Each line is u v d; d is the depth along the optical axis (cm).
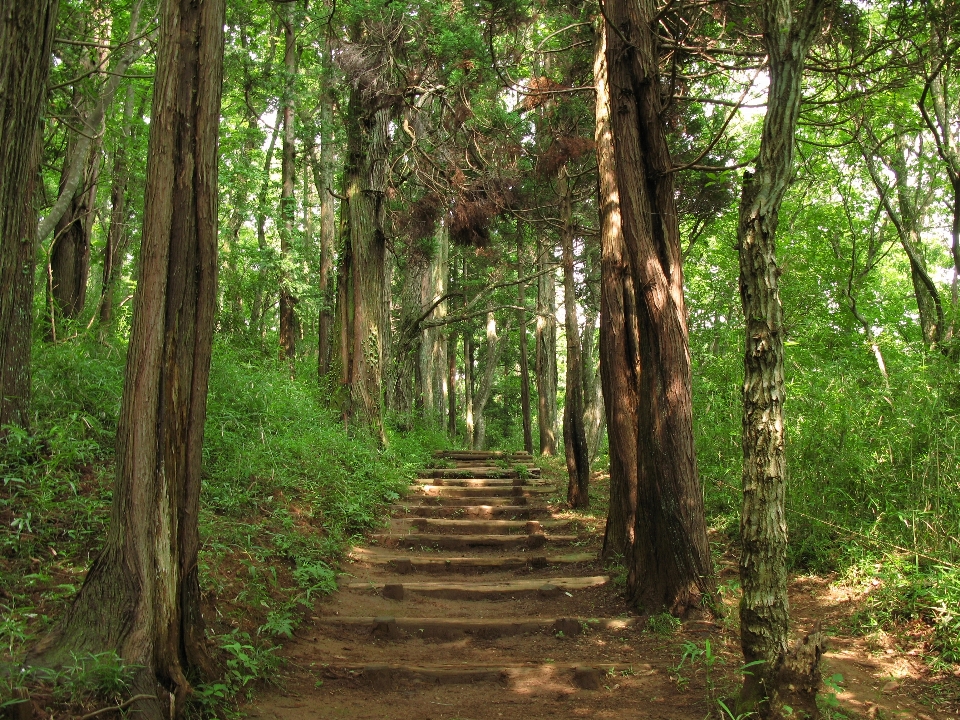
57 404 663
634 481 752
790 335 1041
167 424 376
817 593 620
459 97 1117
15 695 304
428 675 493
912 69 837
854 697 434
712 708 423
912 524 603
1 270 556
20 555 472
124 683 329
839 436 707
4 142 545
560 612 644
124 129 1237
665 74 802
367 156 1305
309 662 512
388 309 1733
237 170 1559
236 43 1553
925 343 911
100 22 1143
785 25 416
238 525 673
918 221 1285
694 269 1489
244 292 1694
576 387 1071
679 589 596
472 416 2989
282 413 1025
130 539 358
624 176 635
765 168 417
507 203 1202
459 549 868
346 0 1087
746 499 406
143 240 377
